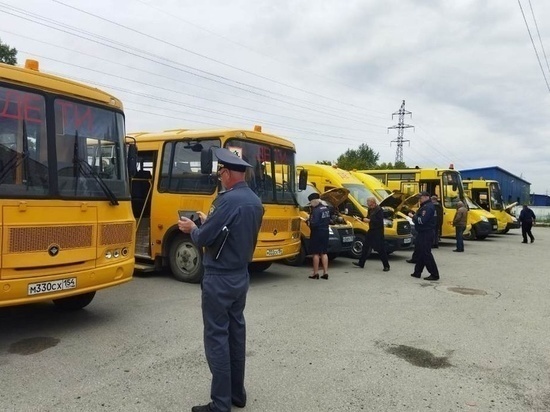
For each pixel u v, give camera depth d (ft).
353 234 40.47
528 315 24.00
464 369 16.26
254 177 29.32
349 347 18.16
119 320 20.71
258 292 27.89
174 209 29.96
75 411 12.34
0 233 15.66
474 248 59.82
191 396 13.43
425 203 33.86
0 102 16.28
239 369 12.82
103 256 19.02
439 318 22.86
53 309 22.33
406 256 48.55
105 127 19.85
